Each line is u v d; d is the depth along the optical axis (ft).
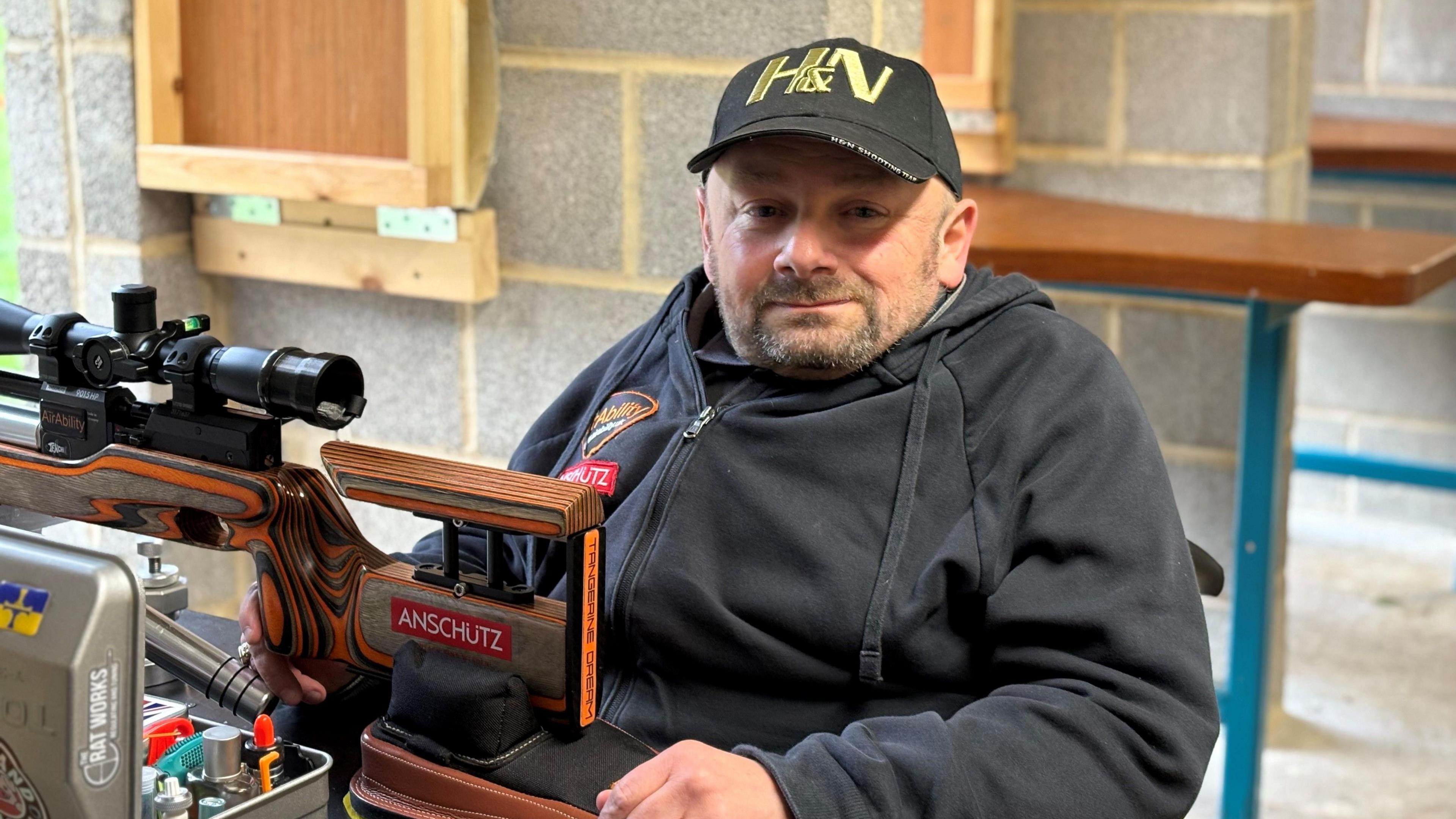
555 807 3.18
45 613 2.53
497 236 6.54
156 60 6.66
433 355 6.82
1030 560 3.69
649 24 6.01
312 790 3.16
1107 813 3.28
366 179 6.30
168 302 7.04
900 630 3.72
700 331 4.40
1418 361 12.50
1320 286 6.52
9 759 2.60
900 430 3.90
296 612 3.61
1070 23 9.46
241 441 3.54
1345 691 9.90
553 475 4.45
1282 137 9.21
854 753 3.22
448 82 6.15
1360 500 13.25
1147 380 9.25
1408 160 10.43
